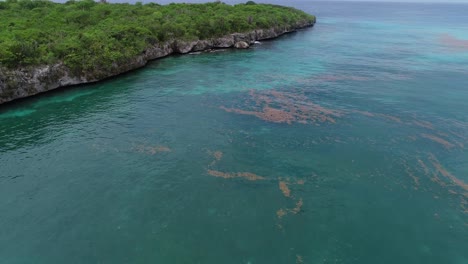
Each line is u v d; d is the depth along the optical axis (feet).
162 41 247.09
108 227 77.82
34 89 157.69
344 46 290.97
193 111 140.67
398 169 99.30
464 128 124.88
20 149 109.91
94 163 102.47
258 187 91.86
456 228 77.61
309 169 99.71
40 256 70.18
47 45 173.88
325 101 152.15
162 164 102.17
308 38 337.31
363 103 149.48
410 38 341.00
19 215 81.25
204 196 88.22
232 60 233.96
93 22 247.29
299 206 84.69
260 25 322.14
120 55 193.36
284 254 70.85
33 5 290.56
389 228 77.71
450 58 242.58
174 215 81.61
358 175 96.68
